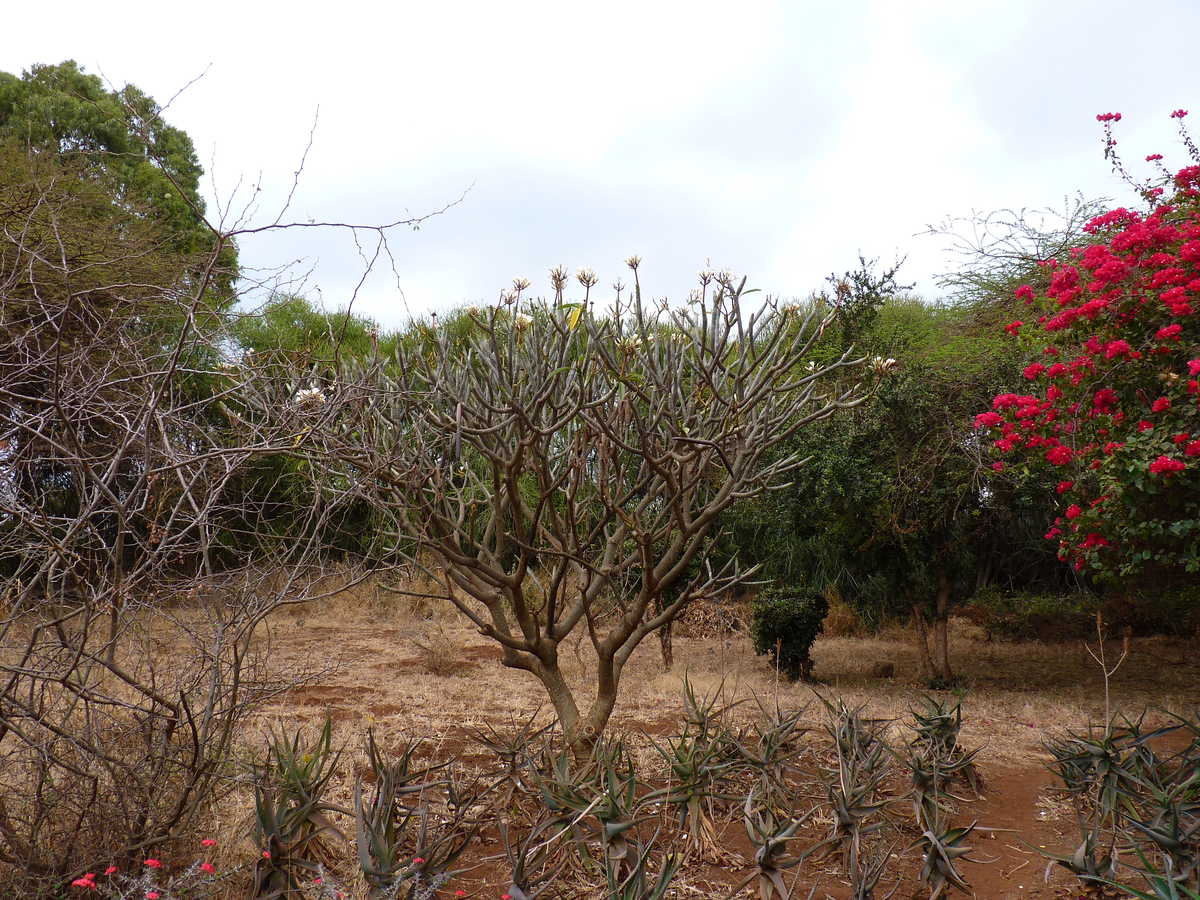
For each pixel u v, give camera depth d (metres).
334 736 6.00
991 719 7.40
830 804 4.45
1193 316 5.16
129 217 9.48
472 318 4.83
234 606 3.29
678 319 5.49
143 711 3.14
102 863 2.99
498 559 5.54
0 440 3.00
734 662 10.70
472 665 9.53
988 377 8.71
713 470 6.48
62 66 14.00
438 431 5.11
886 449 8.86
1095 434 5.74
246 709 3.59
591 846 3.66
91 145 11.55
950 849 3.61
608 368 4.58
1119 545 5.68
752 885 3.79
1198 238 5.23
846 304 10.75
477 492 6.72
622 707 7.56
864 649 12.31
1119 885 3.20
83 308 3.59
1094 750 4.57
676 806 4.53
